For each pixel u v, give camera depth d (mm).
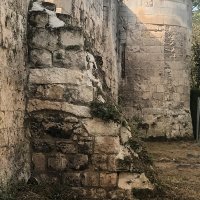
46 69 4602
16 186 4145
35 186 4379
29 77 4602
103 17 9211
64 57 4621
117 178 4469
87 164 4504
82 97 4559
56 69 4598
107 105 4570
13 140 4168
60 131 4551
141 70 10906
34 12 4676
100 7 8648
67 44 4625
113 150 4484
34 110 4578
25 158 4457
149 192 4477
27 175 4465
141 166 4500
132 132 4699
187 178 6098
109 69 9562
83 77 4578
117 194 4449
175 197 4602
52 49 4633
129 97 10914
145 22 10883
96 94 4621
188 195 4891
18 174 4242
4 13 3980
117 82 10648
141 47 10914
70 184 4496
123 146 4523
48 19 4676
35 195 4125
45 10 4746
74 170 4512
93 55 4855
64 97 4566
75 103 4551
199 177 6254
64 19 4887
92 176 4480
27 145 4527
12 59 4195
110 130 4496
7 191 3895
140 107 10852
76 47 4617
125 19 10961
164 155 8375
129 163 4465
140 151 4609
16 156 4219
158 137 10750
